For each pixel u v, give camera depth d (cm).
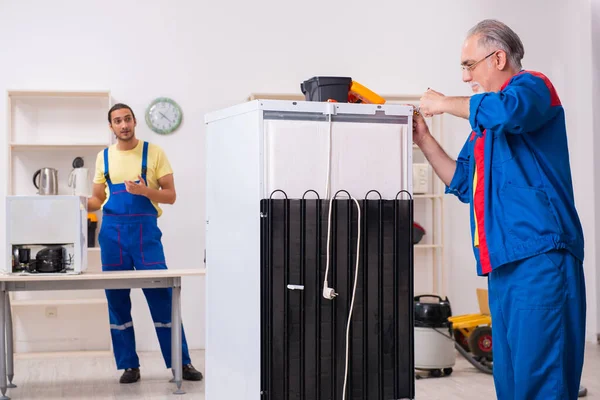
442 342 489
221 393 255
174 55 611
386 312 235
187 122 612
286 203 226
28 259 422
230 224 246
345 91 249
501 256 232
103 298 596
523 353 229
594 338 638
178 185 609
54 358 573
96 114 600
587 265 642
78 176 569
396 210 236
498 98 221
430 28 645
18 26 593
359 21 636
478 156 242
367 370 234
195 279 611
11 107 588
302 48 629
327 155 232
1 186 590
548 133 237
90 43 601
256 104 227
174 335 439
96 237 595
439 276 639
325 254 229
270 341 226
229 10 619
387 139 238
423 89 643
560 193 236
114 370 521
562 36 654
